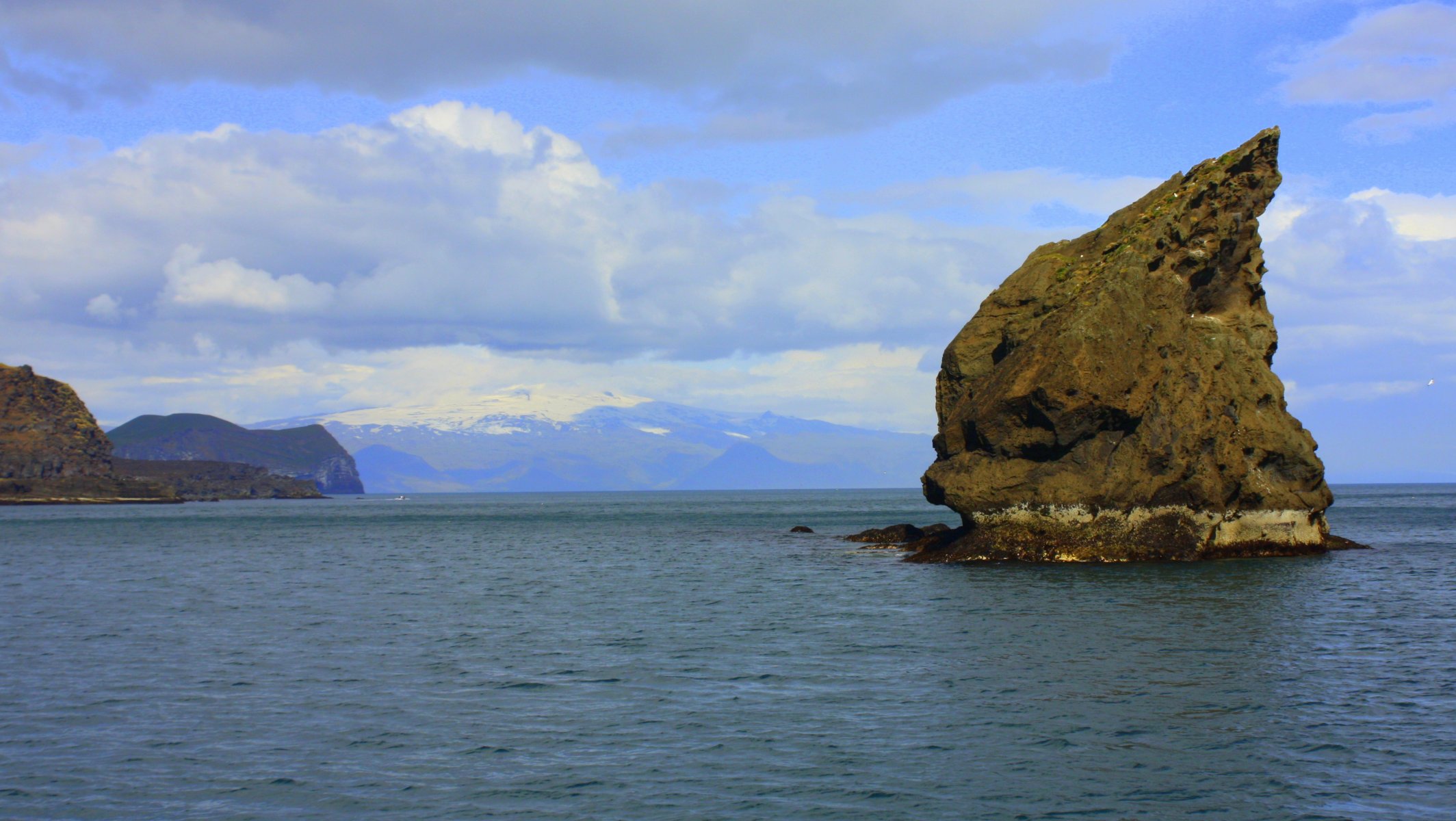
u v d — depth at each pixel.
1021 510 60.38
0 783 21.77
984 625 38.53
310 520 168.75
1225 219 61.16
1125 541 58.50
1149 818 19.42
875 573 58.75
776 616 42.62
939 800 20.36
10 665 33.31
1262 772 21.62
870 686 29.19
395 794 21.11
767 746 23.67
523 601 49.31
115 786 21.61
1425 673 29.73
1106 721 25.14
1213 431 58.94
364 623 42.19
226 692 29.25
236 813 20.20
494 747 23.91
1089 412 58.12
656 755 23.19
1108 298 58.62
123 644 37.06
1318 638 35.25
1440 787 20.67
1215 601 43.84
